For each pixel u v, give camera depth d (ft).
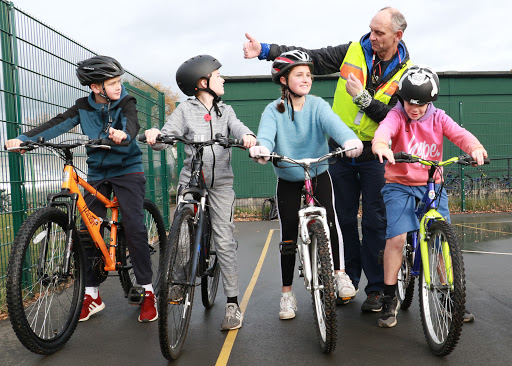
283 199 11.10
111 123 11.53
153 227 13.69
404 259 11.07
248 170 43.65
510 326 10.30
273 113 10.83
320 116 10.62
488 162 9.32
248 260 19.29
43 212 9.07
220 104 11.05
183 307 9.36
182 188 10.71
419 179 10.27
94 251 11.29
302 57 10.23
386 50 11.93
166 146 10.25
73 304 9.97
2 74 13.10
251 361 8.73
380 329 10.41
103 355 9.21
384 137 9.61
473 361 8.45
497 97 49.75
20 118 13.52
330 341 8.62
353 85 11.41
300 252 10.00
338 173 12.46
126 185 11.53
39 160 14.34
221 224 10.71
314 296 9.42
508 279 14.78
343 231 12.69
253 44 13.25
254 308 12.29
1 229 12.85
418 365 8.35
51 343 9.17
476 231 26.53
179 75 10.70
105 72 10.89
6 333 10.57
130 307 12.71
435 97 9.74
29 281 10.18
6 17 13.24
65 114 11.43
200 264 10.14
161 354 9.22
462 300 8.09
